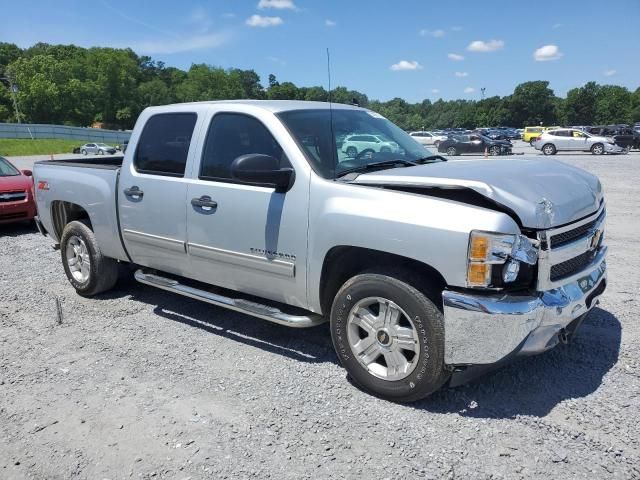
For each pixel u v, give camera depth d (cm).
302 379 382
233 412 342
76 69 12444
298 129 394
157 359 420
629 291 553
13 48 15975
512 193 317
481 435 311
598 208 378
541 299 315
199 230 431
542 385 364
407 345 335
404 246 320
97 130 8381
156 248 475
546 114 13588
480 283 302
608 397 347
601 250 391
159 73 16212
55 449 310
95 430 327
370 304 351
